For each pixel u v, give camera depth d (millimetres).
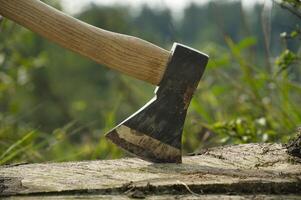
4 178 3137
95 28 3389
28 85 10430
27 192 2896
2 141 5508
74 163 3473
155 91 3377
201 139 6020
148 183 2941
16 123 6895
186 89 3350
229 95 6406
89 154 6289
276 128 5355
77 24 3361
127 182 3010
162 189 2930
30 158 5270
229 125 4980
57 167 3389
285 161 3432
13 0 3305
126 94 8523
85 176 3162
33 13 3322
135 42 3395
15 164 3494
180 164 3381
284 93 5340
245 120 5305
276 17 5547
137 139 3344
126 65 3387
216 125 5043
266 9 5402
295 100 5992
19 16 3316
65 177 3154
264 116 5586
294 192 2957
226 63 5832
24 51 10945
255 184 2949
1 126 6691
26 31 8852
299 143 3484
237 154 3605
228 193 2938
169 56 3375
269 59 5574
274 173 3141
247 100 5750
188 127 6125
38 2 3350
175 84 3348
